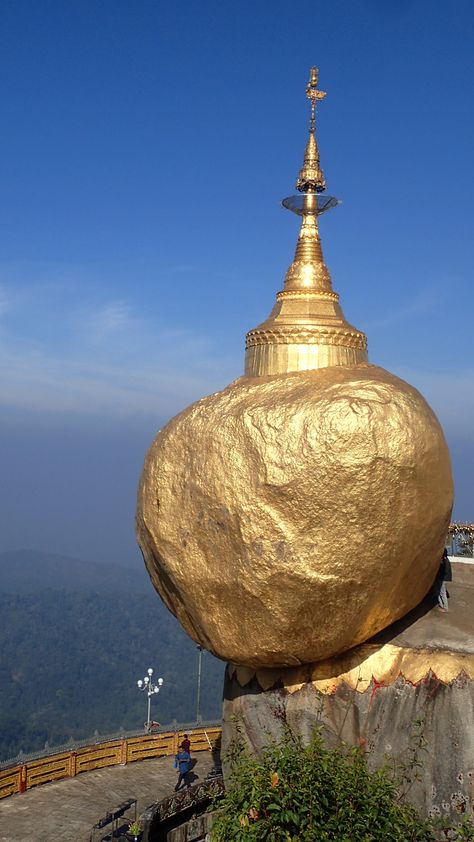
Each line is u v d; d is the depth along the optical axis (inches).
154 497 585.3
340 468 518.3
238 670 619.5
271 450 530.3
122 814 735.1
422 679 544.1
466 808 515.2
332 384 557.0
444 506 552.1
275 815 457.1
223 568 546.6
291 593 528.1
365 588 532.7
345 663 574.6
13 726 4392.2
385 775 512.1
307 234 682.2
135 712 4680.1
